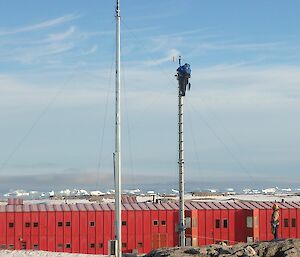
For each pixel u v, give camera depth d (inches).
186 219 2440.9
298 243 1118.4
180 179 1595.7
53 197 5182.1
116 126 1011.3
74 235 2395.4
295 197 5280.5
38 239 2364.7
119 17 1079.0
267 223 2502.5
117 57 1060.5
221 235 2469.2
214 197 4921.3
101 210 2434.8
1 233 2336.4
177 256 1112.8
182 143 1611.7
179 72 1612.9
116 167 992.2
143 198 4197.8
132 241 2411.4
